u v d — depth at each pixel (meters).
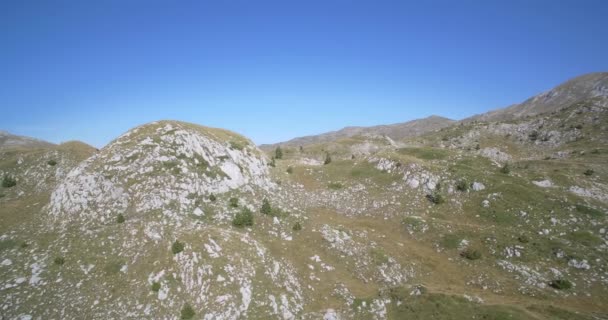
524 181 71.94
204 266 39.38
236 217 53.78
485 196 66.12
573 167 88.50
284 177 83.19
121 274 40.16
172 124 70.25
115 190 54.47
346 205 71.56
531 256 48.81
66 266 41.47
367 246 52.12
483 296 41.38
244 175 71.06
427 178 73.62
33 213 54.78
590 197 66.31
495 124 164.62
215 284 37.78
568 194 64.69
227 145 75.25
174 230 47.31
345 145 153.50
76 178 55.25
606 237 52.94
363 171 85.62
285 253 49.12
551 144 134.38
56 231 48.22
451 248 53.22
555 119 147.88
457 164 85.44
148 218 50.91
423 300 38.03
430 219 60.78
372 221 64.75
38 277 39.62
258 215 57.66
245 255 42.69
